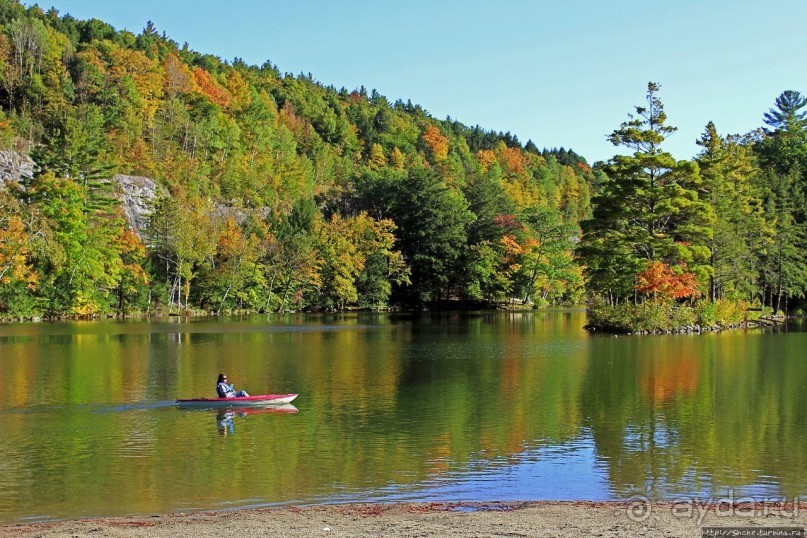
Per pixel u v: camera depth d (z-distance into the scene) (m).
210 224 112.75
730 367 45.19
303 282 119.50
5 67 132.12
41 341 60.44
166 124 143.38
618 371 43.59
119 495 19.64
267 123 183.25
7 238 82.12
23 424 28.50
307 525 16.09
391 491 20.06
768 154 122.94
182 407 31.95
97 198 98.50
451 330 76.75
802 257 100.19
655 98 74.12
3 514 18.05
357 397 34.66
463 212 138.62
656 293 73.94
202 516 17.11
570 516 16.95
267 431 27.48
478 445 25.42
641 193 71.81
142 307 100.62
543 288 139.62
